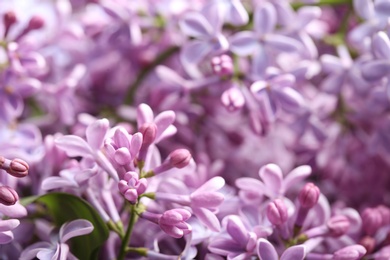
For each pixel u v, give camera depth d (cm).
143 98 34
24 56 30
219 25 30
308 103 32
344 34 33
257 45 31
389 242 28
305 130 33
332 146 33
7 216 27
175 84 32
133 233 28
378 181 34
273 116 30
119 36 33
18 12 32
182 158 26
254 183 28
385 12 30
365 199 34
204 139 33
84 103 34
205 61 33
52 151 29
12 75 30
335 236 28
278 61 32
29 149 30
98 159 26
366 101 32
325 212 28
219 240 27
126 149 25
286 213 27
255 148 33
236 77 31
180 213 25
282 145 34
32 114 34
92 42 34
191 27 31
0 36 30
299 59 32
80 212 27
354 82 31
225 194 28
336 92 32
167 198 26
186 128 33
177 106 32
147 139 26
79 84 34
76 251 27
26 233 28
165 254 28
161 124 27
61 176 27
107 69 35
